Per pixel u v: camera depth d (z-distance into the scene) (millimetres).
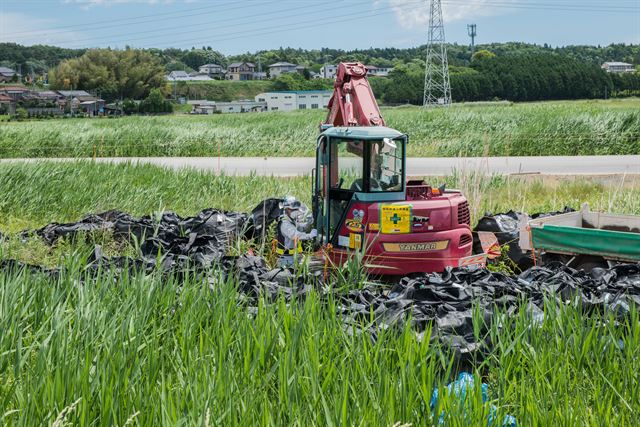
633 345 7148
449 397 5754
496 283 9711
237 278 9461
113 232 14164
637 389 6293
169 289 8219
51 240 13805
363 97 12961
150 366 6082
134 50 149750
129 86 145875
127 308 7484
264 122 44312
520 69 108312
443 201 11719
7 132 38656
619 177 25344
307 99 120625
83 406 5203
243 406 5477
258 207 14859
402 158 11578
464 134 36719
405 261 11477
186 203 18797
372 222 11469
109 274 8648
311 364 6191
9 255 12008
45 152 38188
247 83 159375
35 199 17500
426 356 6652
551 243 12570
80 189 18359
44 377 5719
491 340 7555
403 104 100062
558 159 32656
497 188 21000
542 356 6793
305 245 12250
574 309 7832
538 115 39844
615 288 9562
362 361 6469
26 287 7984
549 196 20516
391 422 5422
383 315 8219
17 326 6867
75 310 7477
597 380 6555
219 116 60406
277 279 10156
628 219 13602
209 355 6414
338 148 11883
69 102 123000
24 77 183750
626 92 112938
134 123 47906
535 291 9430
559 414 5754
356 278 10469
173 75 175250
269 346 6629
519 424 5688
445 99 83938
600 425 5668
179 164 32781
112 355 6195
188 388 5621
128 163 23109
